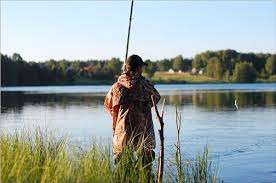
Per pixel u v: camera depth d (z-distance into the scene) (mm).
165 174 9117
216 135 19469
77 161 7906
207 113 31422
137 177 7906
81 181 7258
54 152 8773
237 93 70812
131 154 8188
